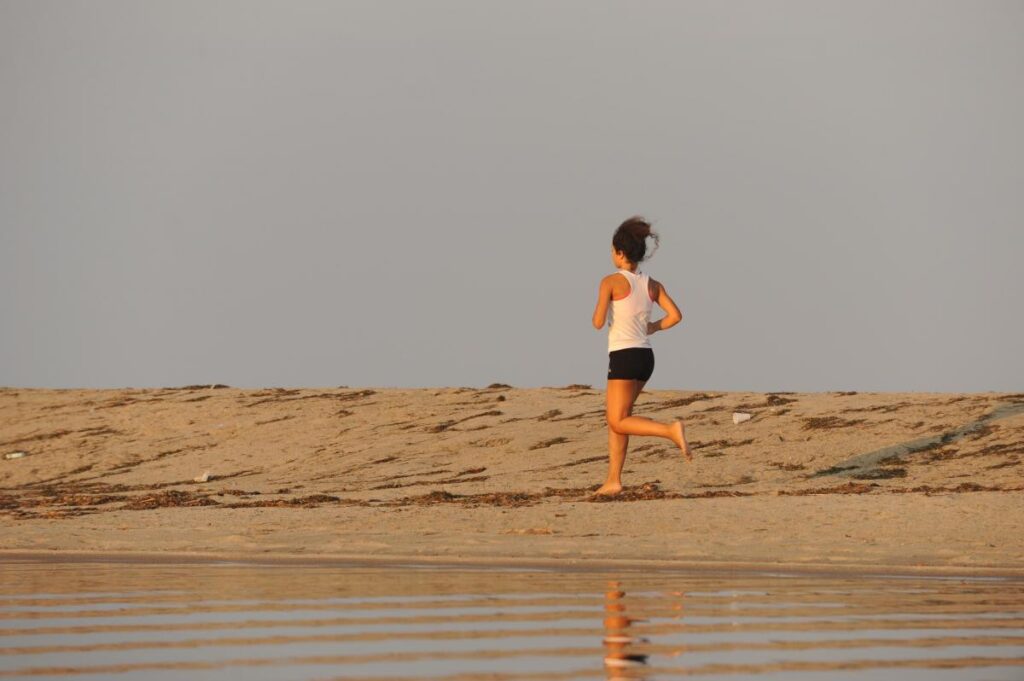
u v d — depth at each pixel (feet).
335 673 54.70
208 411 330.95
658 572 104.47
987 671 55.62
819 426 259.80
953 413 260.01
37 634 65.82
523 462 257.34
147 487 260.21
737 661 57.93
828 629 68.39
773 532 138.41
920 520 145.38
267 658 58.49
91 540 136.05
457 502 184.34
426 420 306.55
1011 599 83.51
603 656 59.21
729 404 291.79
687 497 179.63
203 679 53.26
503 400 325.01
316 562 114.42
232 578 97.96
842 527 141.28
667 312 171.83
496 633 66.54
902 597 84.58
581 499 180.04
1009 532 135.85
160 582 94.48
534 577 99.25
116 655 59.16
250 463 280.10
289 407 330.34
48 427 323.57
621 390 172.14
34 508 196.54
